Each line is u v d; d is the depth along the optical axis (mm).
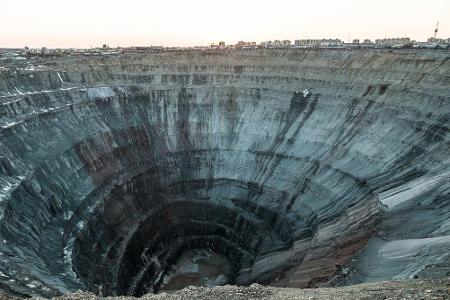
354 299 14875
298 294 17141
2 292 17438
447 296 13406
